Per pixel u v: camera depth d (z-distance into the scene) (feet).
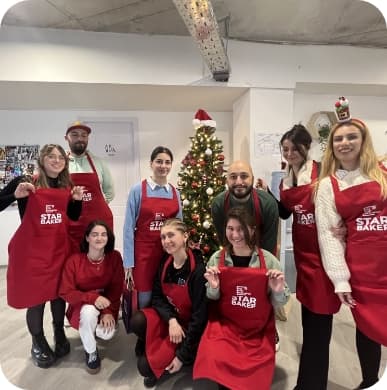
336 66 9.87
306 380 4.65
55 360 5.90
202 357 4.57
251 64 9.50
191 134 12.66
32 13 7.67
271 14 7.91
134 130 12.39
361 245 4.04
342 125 4.25
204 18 6.16
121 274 6.34
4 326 7.26
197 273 5.22
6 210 12.05
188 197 8.45
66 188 5.82
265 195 5.47
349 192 4.09
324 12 7.81
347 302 4.14
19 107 11.50
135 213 6.02
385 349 6.17
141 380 5.36
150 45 8.97
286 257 11.41
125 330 7.07
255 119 9.72
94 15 7.81
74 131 7.09
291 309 8.08
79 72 8.68
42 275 5.42
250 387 4.35
